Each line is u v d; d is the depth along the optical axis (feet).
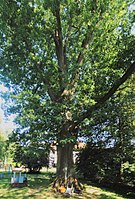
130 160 43.52
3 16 34.04
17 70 34.12
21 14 33.96
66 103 32.27
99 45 37.60
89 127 40.09
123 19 40.16
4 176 51.26
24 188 35.32
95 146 50.98
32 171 64.95
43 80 35.68
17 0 34.32
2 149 78.69
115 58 38.17
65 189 33.86
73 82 35.24
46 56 35.88
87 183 46.91
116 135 46.88
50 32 36.91
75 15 35.09
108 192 38.34
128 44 36.22
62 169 35.94
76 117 33.99
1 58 35.70
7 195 30.78
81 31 36.65
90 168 50.08
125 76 32.12
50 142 33.06
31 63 35.14
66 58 38.50
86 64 37.37
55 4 32.99
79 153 53.42
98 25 35.94
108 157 47.32
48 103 30.91
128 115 44.32
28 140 31.12
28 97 29.68
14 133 32.68
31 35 34.09
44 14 34.94
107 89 38.45
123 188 42.34
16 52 35.60
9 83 35.12
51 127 31.71
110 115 39.47
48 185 37.63
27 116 29.14
